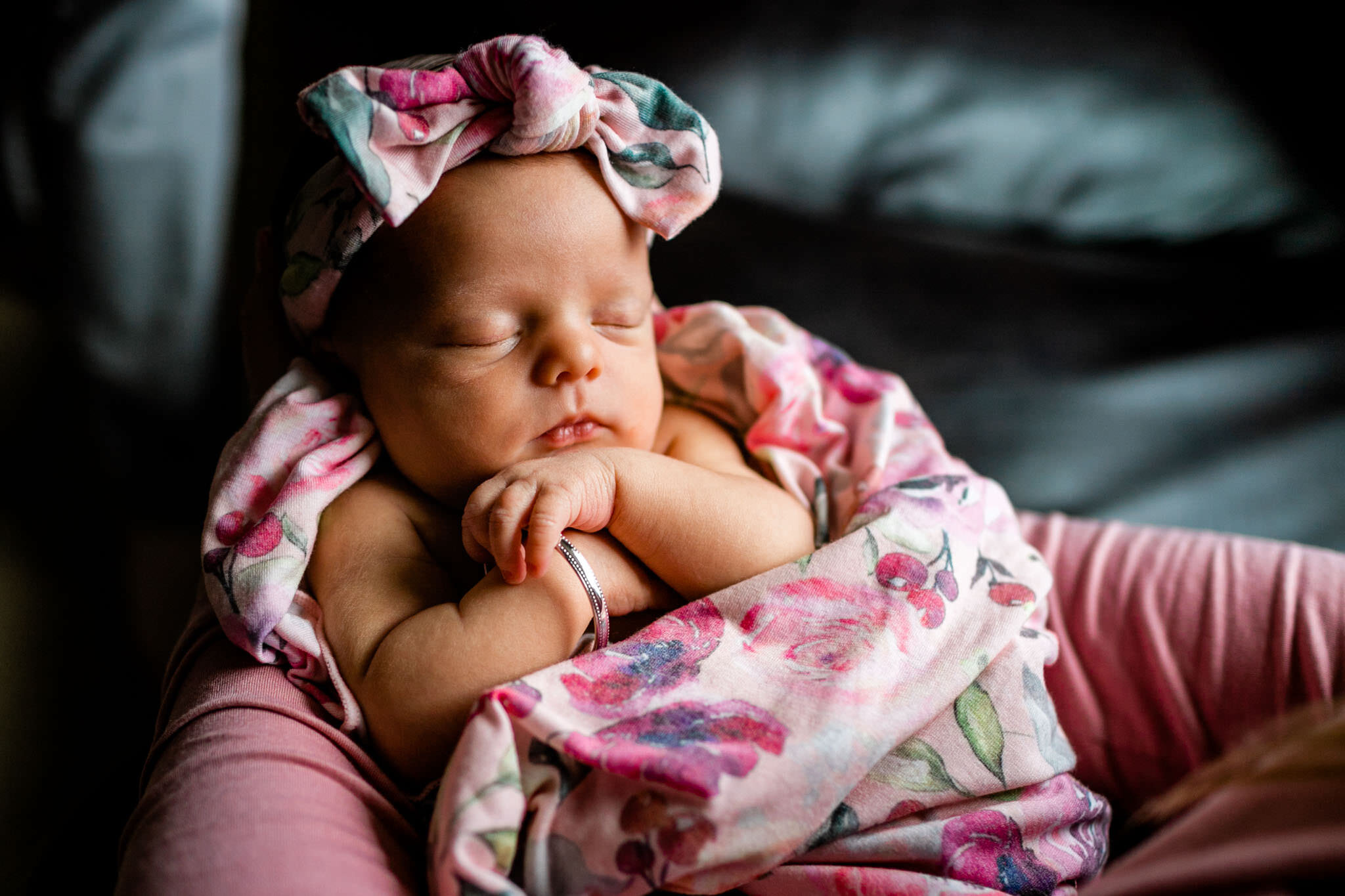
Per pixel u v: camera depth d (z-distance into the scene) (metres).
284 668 0.78
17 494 1.92
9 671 1.59
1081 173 1.73
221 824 0.63
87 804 0.92
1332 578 0.93
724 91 1.59
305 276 0.83
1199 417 1.45
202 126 2.12
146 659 1.67
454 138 0.76
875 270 1.60
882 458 0.98
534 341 0.80
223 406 2.09
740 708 0.70
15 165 2.06
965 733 0.76
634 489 0.81
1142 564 1.00
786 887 0.69
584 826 0.65
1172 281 1.70
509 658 0.73
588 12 1.53
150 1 2.07
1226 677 0.92
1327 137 1.75
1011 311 1.59
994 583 0.85
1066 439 1.41
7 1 2.00
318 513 0.80
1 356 2.07
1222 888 0.43
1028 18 1.73
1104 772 0.96
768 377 0.99
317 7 1.47
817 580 0.80
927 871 0.71
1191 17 1.76
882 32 1.67
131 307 2.08
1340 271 1.72
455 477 0.84
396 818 0.70
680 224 0.84
